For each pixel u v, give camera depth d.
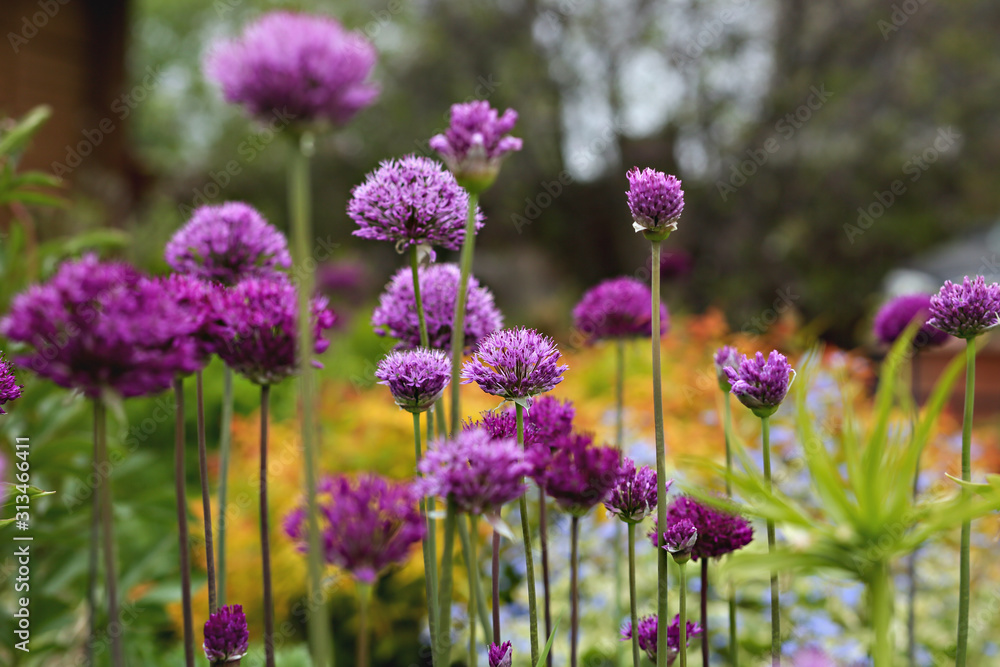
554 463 0.90
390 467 3.54
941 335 1.84
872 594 0.76
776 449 3.33
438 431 1.12
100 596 2.21
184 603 0.94
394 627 3.19
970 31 11.04
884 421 0.75
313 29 0.70
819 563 0.76
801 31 11.45
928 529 0.74
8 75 6.94
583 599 2.74
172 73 20.91
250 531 3.26
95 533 1.10
